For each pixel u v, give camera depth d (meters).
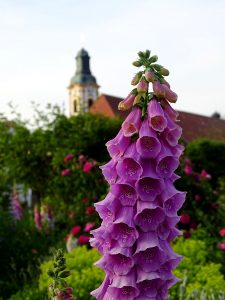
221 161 21.83
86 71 50.84
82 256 5.59
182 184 8.38
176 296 4.68
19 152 12.30
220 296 4.44
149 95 2.37
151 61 2.41
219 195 9.14
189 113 37.31
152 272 2.28
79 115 12.66
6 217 8.95
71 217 8.72
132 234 2.29
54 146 11.92
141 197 2.26
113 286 2.28
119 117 13.82
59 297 2.50
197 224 7.98
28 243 8.54
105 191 8.87
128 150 2.32
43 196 12.20
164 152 2.28
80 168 9.23
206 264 5.52
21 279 7.20
